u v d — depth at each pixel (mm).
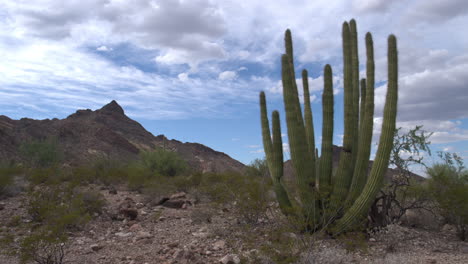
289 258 5203
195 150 102438
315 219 7910
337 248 6363
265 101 10055
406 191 9242
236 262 5812
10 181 12062
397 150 9375
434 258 6336
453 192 8203
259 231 7902
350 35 9102
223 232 7910
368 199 7797
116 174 17656
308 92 9812
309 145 9547
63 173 16125
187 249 6344
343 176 8469
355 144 8953
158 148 25891
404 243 7430
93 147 70625
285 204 9258
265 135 9836
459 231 8266
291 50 9359
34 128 68125
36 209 8578
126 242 7324
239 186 9883
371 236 7934
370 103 8492
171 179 16438
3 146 48812
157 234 8055
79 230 8094
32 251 5621
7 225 8086
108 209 10547
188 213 10633
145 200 12781
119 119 112938
